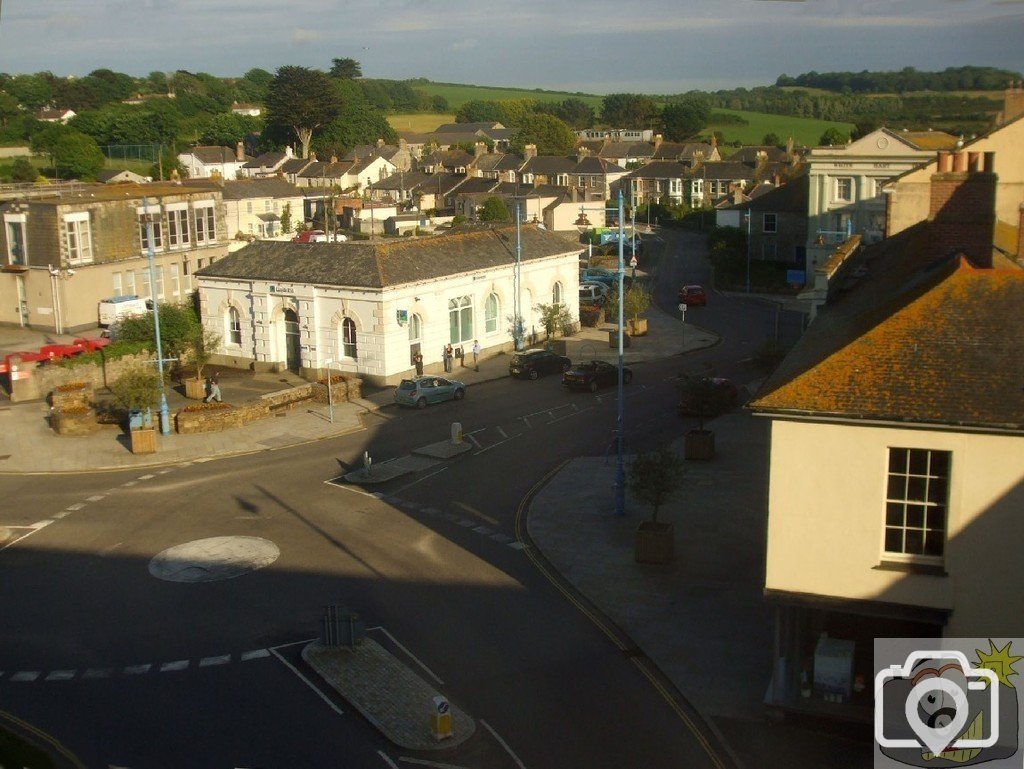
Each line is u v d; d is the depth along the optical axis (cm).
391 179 16275
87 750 2252
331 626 2727
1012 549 2080
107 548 3497
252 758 2222
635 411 5334
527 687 2531
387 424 5119
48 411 5341
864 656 2420
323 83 18800
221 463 4484
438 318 6225
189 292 8138
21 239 7206
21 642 2802
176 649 2756
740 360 6644
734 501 3862
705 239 12875
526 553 3425
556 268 7306
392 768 2184
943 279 2339
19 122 18025
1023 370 2117
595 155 17988
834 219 9106
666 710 2416
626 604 3000
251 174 17138
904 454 2155
